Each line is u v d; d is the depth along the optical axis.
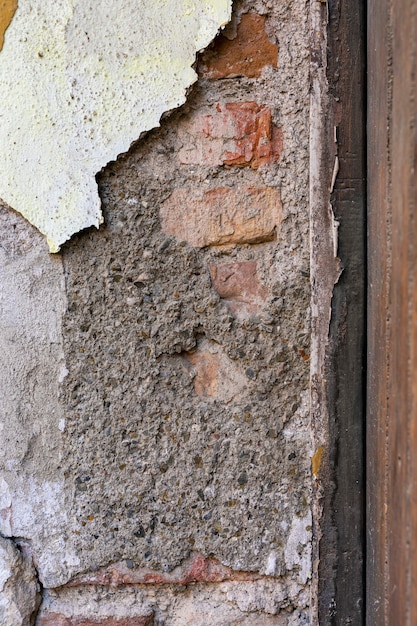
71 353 0.94
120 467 0.95
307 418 0.95
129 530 0.95
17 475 0.95
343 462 0.92
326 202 0.90
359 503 0.93
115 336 0.94
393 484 0.75
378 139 0.80
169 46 0.90
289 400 0.94
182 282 0.94
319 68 0.89
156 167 0.93
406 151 0.68
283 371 0.94
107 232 0.93
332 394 0.92
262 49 0.92
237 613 0.96
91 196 0.92
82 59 0.90
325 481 0.93
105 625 0.96
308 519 0.95
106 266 0.93
